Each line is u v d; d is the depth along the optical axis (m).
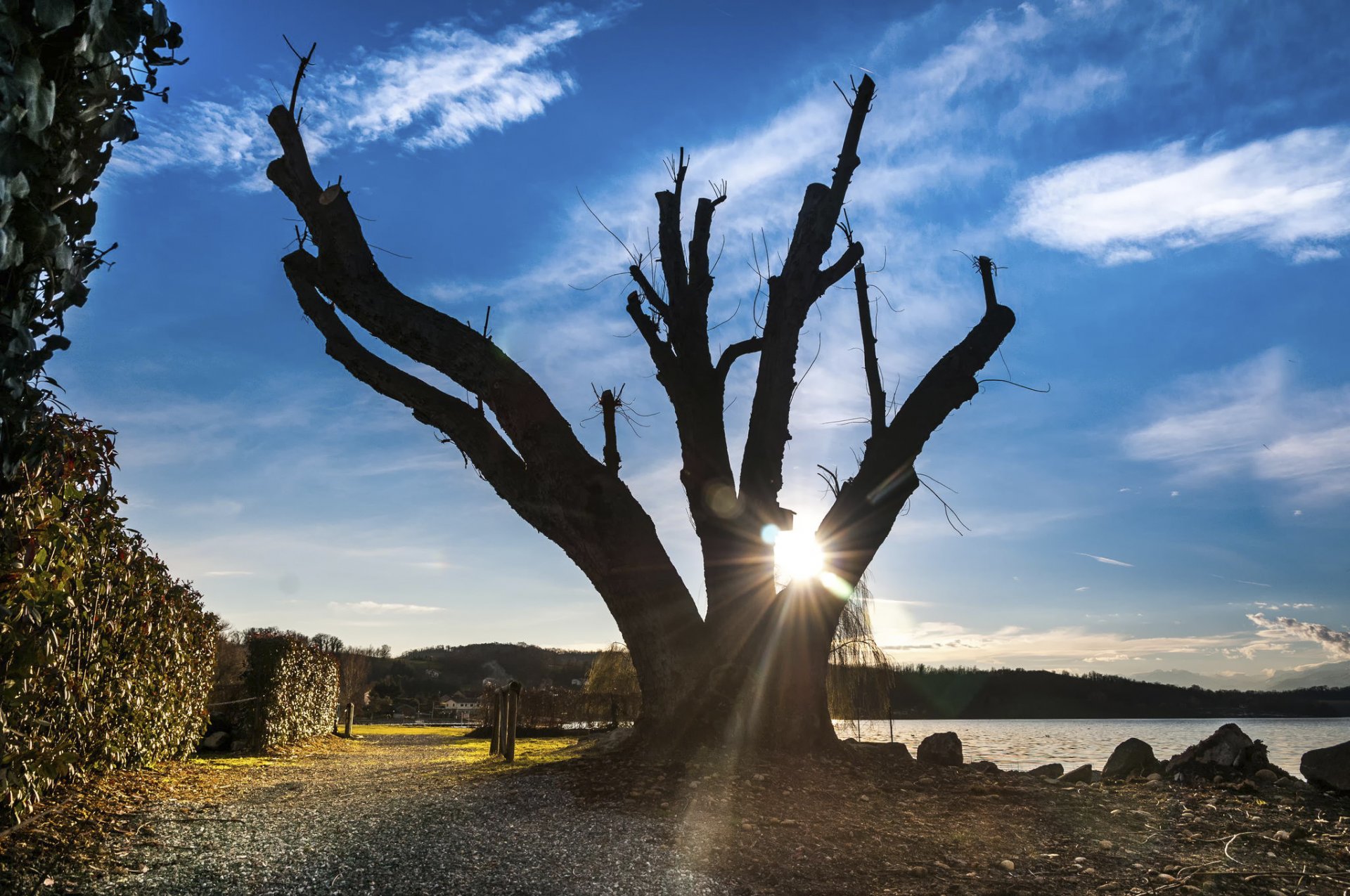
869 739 14.66
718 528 10.84
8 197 2.43
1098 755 18.08
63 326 3.21
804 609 10.40
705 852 5.58
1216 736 9.04
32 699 5.50
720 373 11.55
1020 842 6.03
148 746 9.10
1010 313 11.53
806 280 11.20
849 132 11.59
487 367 10.29
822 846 5.79
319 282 10.59
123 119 3.29
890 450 10.81
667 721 9.80
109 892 4.41
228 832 5.94
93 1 2.79
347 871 4.98
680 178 12.30
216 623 12.41
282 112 10.90
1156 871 5.38
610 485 10.16
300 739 16.67
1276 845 6.05
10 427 3.05
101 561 7.16
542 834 5.96
